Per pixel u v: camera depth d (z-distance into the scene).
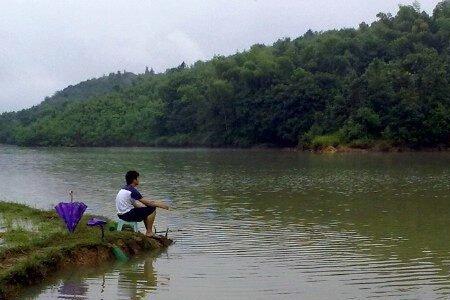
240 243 12.02
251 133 70.88
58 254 9.85
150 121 92.81
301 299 8.12
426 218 15.20
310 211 16.73
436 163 37.59
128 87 122.31
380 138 56.66
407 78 56.75
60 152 71.12
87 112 107.31
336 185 24.05
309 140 61.19
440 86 55.41
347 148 56.44
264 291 8.50
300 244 11.89
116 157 54.31
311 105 63.75
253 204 18.45
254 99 69.56
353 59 70.19
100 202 19.28
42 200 20.08
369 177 27.48
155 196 20.86
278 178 27.89
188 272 9.62
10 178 29.94
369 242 12.05
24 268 8.87
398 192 21.11
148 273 9.56
